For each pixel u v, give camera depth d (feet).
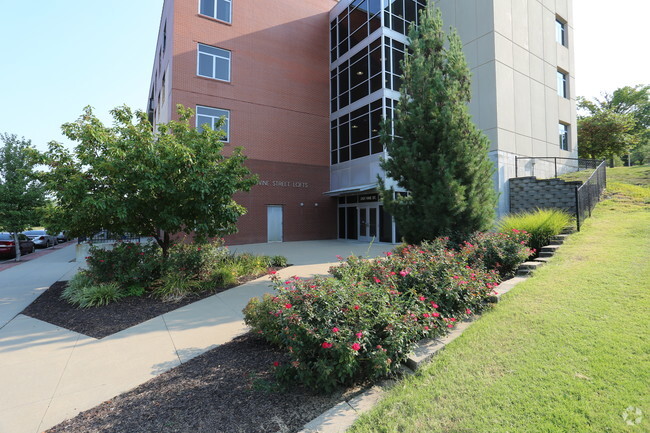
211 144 27.43
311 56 68.18
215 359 13.71
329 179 69.46
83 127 24.70
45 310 21.56
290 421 9.34
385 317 11.40
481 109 50.01
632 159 151.43
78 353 14.65
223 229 29.94
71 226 25.36
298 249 51.13
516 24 53.01
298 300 11.47
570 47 65.62
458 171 26.89
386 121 30.53
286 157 64.08
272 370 12.30
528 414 8.64
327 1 71.41
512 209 47.75
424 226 26.99
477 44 50.98
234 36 59.31
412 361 11.73
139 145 23.84
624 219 32.48
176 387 11.50
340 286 12.22
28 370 13.06
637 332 12.15
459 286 15.52
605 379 9.75
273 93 63.05
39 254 63.36
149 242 28.68
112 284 23.71
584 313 14.28
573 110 65.00
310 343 10.54
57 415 10.12
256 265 32.65
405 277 15.81
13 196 49.26
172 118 53.16
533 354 11.56
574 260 22.26
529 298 16.87
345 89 65.77
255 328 14.87
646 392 9.00
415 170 27.76
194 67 55.26
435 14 31.50
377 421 8.88
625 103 107.86
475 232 26.16
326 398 10.44
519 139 51.34
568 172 60.95
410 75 30.14
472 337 13.41
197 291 24.98
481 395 9.62
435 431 8.35
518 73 52.47
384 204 29.73
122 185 23.95
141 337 16.42
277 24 64.23
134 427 9.32
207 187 24.79
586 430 7.90
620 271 18.76
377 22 58.18
